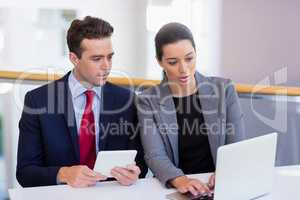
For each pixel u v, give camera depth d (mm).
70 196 1354
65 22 3535
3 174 2273
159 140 1693
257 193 1345
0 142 2221
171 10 3477
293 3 3076
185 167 1740
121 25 3588
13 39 3439
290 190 1425
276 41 3166
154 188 1449
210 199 1332
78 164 1675
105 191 1406
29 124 1665
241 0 3227
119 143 1748
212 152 1713
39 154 1664
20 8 3447
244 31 3262
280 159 2264
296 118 2291
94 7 3592
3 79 2180
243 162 1249
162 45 1628
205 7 3363
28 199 1325
